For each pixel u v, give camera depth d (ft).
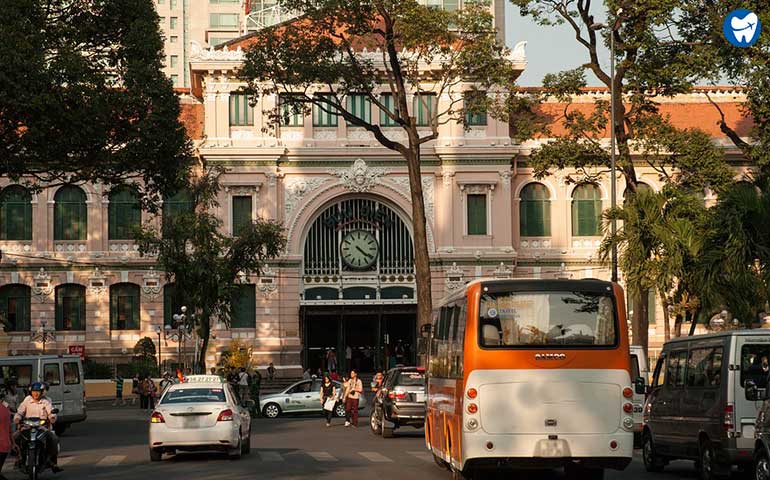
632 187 152.97
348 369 247.50
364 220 241.96
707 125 249.55
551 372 71.56
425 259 157.48
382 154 239.91
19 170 136.67
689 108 253.65
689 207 136.46
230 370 215.51
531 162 155.43
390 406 127.75
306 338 244.42
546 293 72.33
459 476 77.71
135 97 138.00
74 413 139.95
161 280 244.63
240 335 238.48
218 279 196.24
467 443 71.31
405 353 250.57
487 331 71.82
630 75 146.30
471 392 71.46
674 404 85.66
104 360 242.99
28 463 81.00
